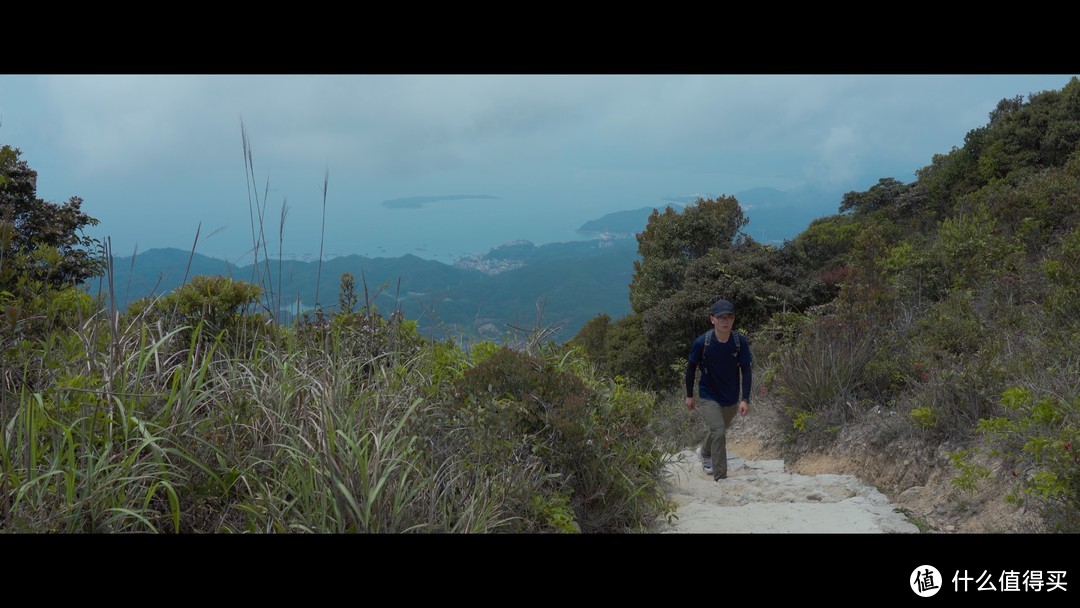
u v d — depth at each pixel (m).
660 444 8.30
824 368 8.72
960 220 12.72
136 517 3.52
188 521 3.81
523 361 5.70
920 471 6.53
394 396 5.04
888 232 23.27
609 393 6.53
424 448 4.53
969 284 10.69
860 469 7.30
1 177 6.47
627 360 19.88
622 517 5.48
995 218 13.03
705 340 7.44
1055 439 4.83
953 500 5.72
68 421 3.80
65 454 3.58
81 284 5.52
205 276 5.86
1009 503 5.07
